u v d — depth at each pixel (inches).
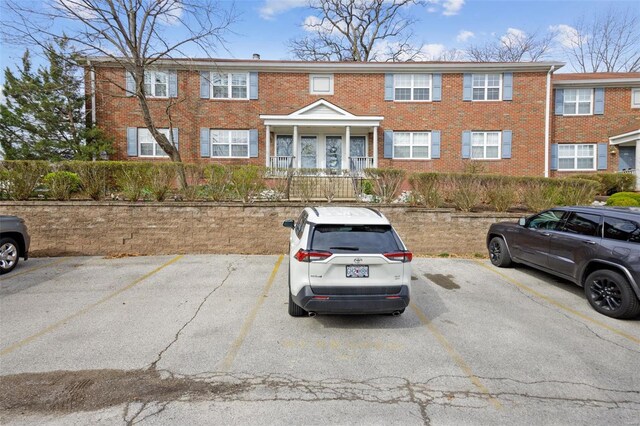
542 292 245.4
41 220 343.3
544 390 131.3
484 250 370.3
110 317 193.5
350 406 120.6
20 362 145.4
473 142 674.2
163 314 198.7
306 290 170.4
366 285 171.0
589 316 203.9
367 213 199.5
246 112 663.8
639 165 611.2
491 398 126.0
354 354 156.7
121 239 349.1
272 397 125.0
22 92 626.8
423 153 676.7
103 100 636.7
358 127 660.7
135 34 497.4
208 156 658.8
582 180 397.4
